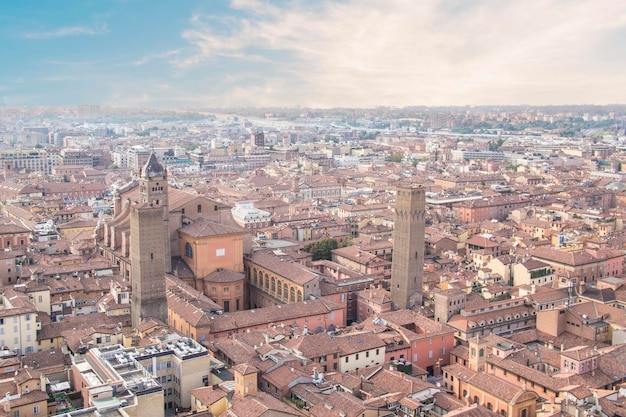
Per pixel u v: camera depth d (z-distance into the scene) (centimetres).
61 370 17975
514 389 17125
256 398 15800
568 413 15762
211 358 18750
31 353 19912
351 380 17975
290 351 19275
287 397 17025
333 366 19588
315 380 17625
